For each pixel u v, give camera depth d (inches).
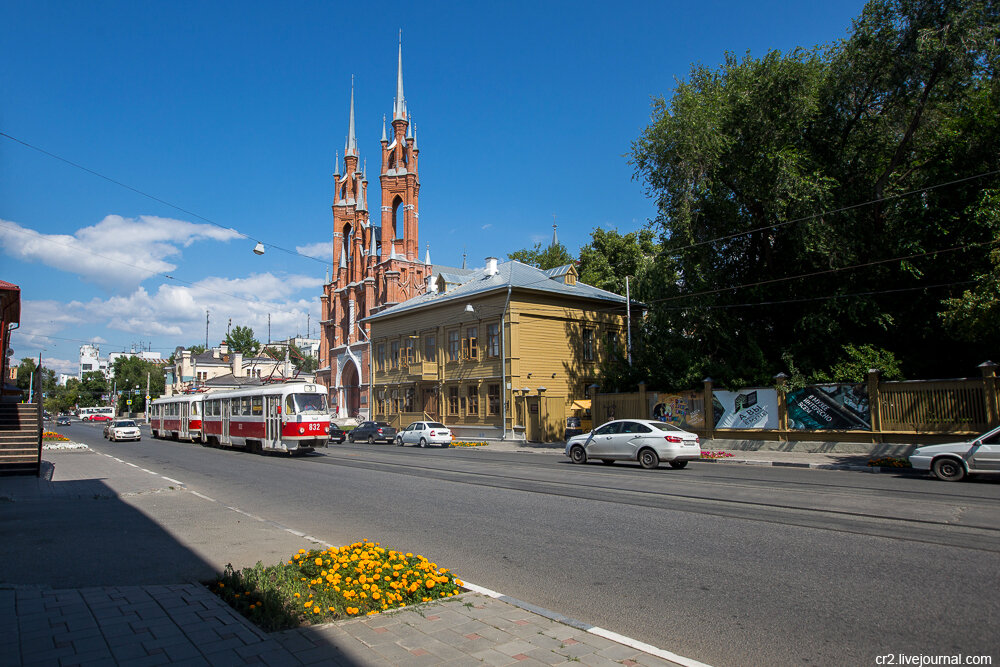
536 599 250.8
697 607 237.0
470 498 514.3
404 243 2416.3
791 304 1083.3
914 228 972.6
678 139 1054.4
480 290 1521.9
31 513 465.7
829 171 1042.1
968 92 943.7
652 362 1159.0
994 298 681.0
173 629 206.8
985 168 898.1
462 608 230.2
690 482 606.2
